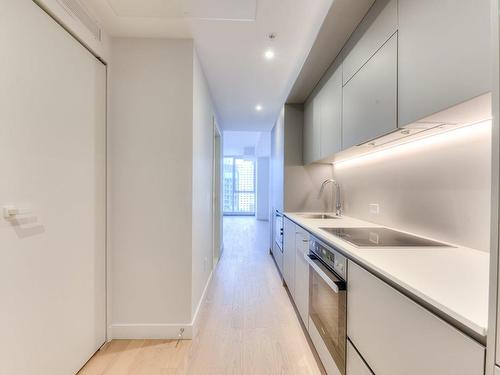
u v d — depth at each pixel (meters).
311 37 1.90
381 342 0.95
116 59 1.96
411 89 1.08
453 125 1.18
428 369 0.72
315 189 3.17
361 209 2.33
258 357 1.76
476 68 0.78
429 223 1.45
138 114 1.97
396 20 1.19
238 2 1.62
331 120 2.13
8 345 1.16
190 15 1.74
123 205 1.97
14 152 1.19
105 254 1.92
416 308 0.77
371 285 1.02
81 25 1.61
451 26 0.88
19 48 1.21
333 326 1.42
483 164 1.13
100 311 1.86
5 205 1.15
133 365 1.69
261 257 4.33
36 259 1.31
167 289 1.99
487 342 0.55
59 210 1.46
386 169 1.89
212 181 3.37
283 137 3.24
